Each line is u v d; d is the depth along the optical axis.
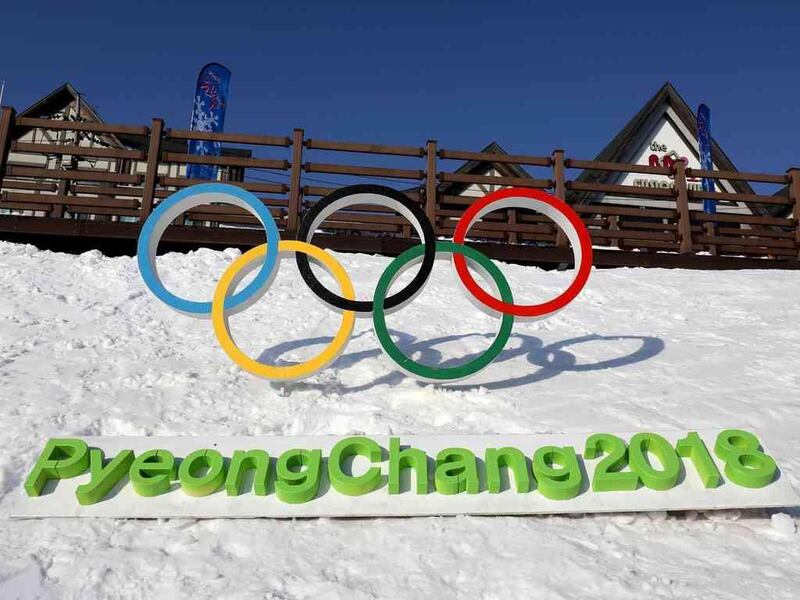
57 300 7.50
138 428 4.86
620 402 5.48
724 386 5.91
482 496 4.04
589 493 4.04
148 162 10.61
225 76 14.48
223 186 5.78
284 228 10.94
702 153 18.50
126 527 3.81
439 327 7.42
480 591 3.25
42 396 5.23
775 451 4.68
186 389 5.56
